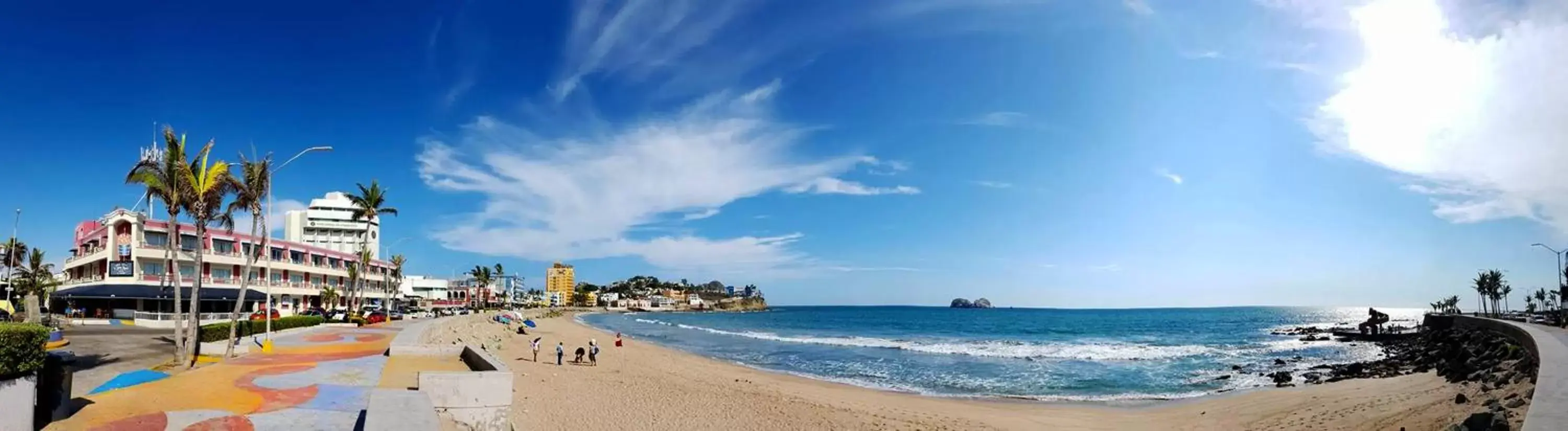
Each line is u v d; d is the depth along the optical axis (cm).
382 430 830
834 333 10881
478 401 1338
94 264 6325
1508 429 1489
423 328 4294
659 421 2294
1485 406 1903
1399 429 1984
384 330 4434
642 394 2830
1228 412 2766
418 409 956
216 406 1391
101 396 1443
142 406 1361
